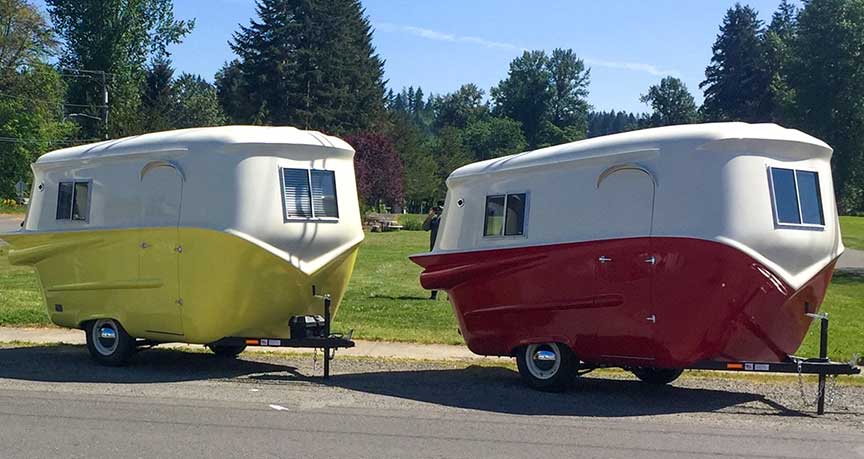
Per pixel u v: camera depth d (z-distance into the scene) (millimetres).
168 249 10352
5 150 56094
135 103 58812
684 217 8547
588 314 9203
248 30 72812
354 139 61375
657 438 7570
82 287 11141
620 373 11125
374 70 82062
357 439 7383
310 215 10469
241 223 9969
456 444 7258
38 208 11734
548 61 123625
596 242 9078
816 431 7945
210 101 77062
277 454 6852
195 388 9641
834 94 34438
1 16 55156
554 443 7336
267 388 9703
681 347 8695
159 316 10516
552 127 120500
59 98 59188
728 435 7727
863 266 32469
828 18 33906
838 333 14727
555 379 9586
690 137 8648
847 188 35719
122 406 8586
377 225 53906
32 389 9453
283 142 10328
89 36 58969
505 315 9906
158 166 10516
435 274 10516
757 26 87000
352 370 11047
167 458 6688
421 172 74812
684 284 8531
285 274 10219
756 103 82562
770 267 8422
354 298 18141
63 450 6875
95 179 11109
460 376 10688
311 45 73500
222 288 10094
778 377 10891
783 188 8664
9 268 24438
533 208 9688
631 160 8930
